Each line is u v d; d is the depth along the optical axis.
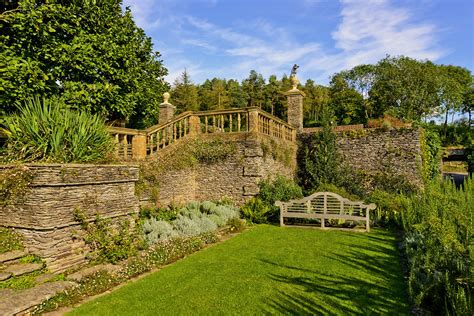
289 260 7.34
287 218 12.38
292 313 4.68
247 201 12.41
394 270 6.63
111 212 7.29
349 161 17.27
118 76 12.52
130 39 14.12
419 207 10.20
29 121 7.09
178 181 12.09
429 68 32.34
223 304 5.01
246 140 12.57
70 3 11.48
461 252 5.30
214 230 9.81
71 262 6.25
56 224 6.05
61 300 5.00
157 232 8.52
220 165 12.92
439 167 20.73
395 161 16.38
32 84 9.61
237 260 7.34
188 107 35.00
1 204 6.20
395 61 33.91
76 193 6.51
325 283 5.89
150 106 15.97
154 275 6.35
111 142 8.55
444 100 34.75
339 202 11.19
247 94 47.03
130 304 5.02
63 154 7.07
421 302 4.93
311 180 16.16
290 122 18.30
